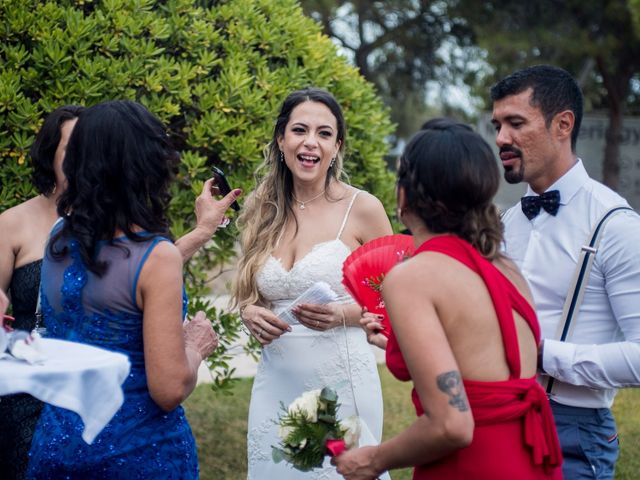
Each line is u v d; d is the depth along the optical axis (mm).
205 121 4398
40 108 4121
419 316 1994
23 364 2131
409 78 18297
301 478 3480
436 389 1940
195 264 5020
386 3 16391
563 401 2689
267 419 3578
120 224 2342
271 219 3713
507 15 13789
